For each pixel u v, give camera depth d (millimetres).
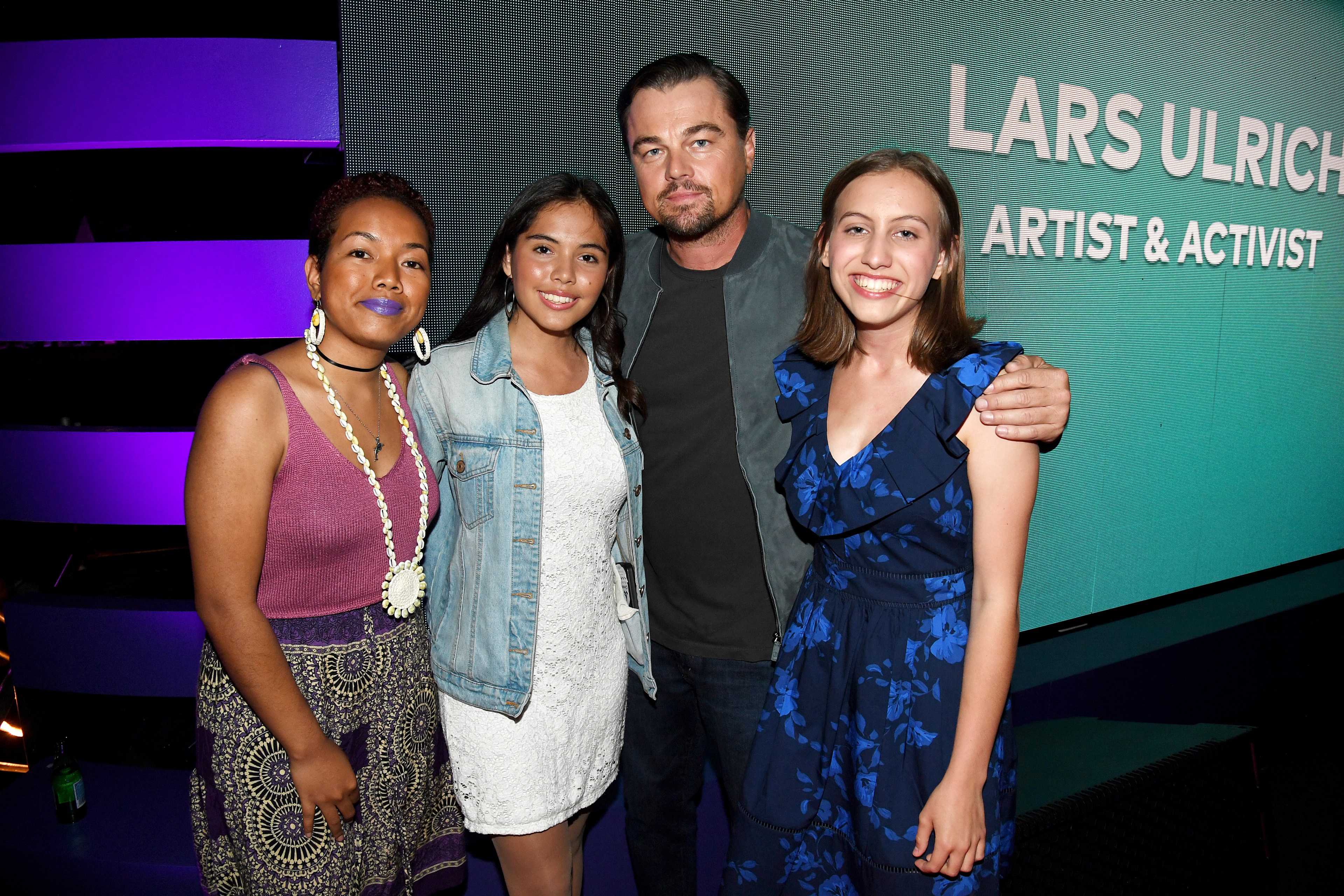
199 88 1993
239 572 1184
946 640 1316
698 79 1561
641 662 1710
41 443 2162
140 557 2611
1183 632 3174
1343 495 3949
